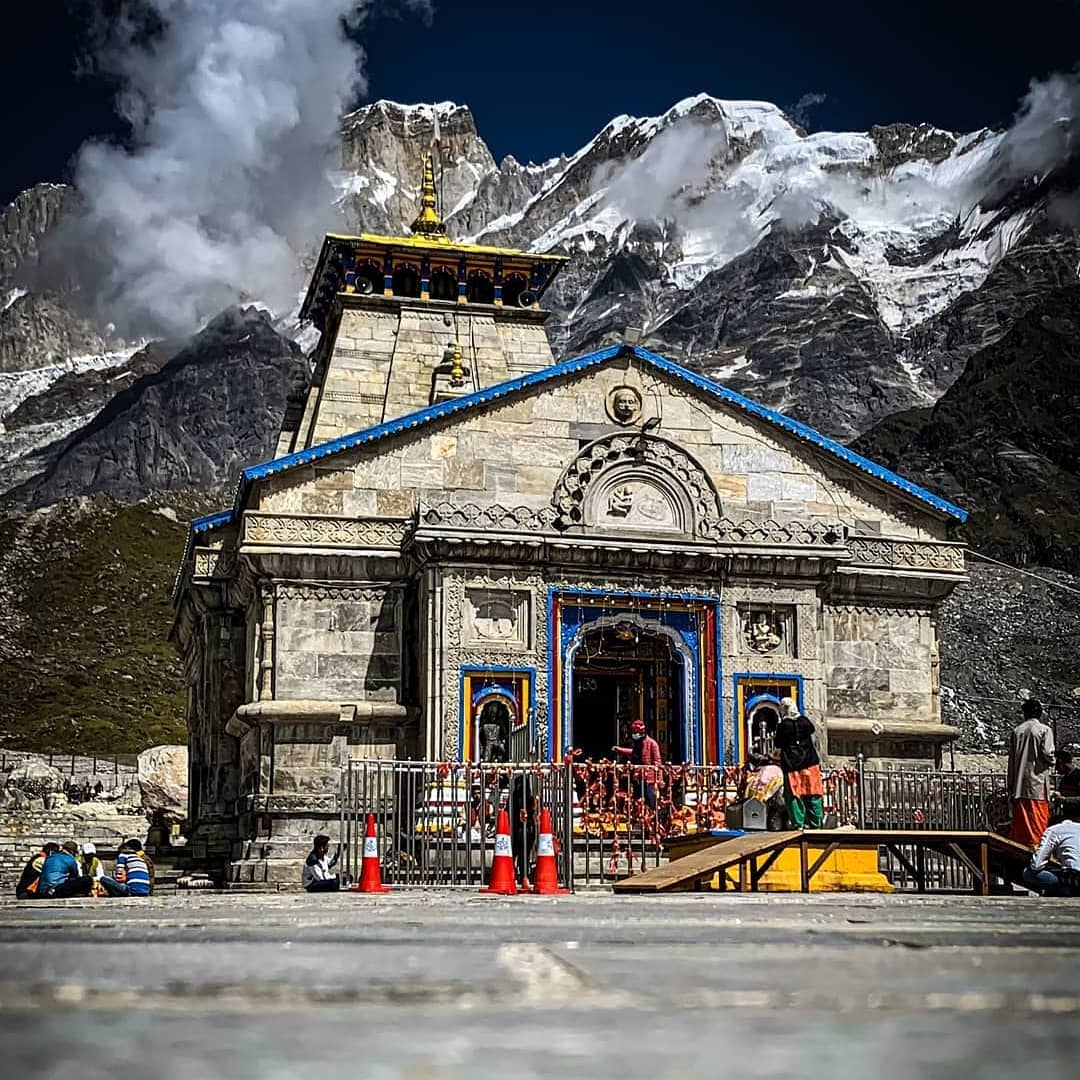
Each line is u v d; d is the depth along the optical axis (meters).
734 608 40.56
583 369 41.28
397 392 51.81
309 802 37.97
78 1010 4.21
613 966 5.77
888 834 24.00
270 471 39.41
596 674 43.59
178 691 152.50
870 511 43.06
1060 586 119.56
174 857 44.91
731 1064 3.33
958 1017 4.04
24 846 44.22
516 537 38.69
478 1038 3.72
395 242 53.12
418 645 39.31
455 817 29.64
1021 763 27.69
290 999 4.55
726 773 36.00
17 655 155.75
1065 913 12.23
